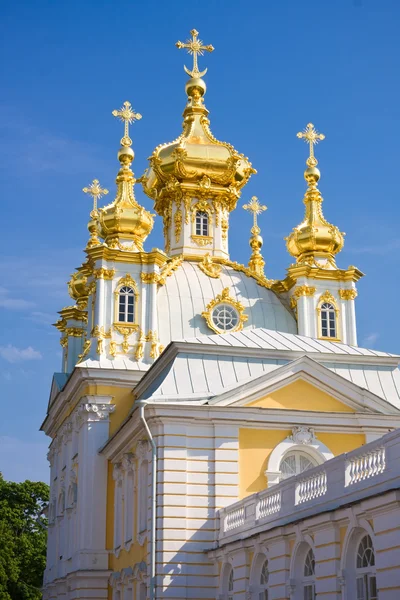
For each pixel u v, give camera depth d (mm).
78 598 41094
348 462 22203
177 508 31703
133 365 44406
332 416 33281
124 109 50719
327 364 35469
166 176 53000
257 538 26453
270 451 32750
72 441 46875
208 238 52250
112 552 41344
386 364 36156
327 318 49188
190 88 55094
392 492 19031
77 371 43969
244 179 54188
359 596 21188
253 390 32969
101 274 45781
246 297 48812
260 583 27094
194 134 53812
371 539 20594
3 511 74000
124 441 38000
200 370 34219
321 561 22500
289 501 25375
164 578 31125
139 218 47469
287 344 36250
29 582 72750
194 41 56531
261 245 60500
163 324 46406
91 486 42406
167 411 32250
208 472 32219
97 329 45062
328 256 50781
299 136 53562
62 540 48000
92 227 57938
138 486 35875
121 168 49094
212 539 31656
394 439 20188
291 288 50125
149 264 46500
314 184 52281
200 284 48594
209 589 31234
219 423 32500
